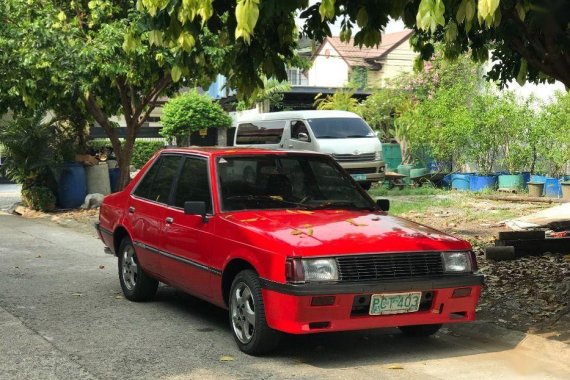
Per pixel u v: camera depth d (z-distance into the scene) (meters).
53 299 8.25
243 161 6.93
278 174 6.94
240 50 7.44
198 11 5.21
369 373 5.50
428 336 6.68
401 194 21.61
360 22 6.70
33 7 17.27
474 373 5.53
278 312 5.50
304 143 21.84
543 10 5.99
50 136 19.77
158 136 41.94
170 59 16.45
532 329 6.58
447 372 5.55
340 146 21.34
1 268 10.45
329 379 5.33
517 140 21.62
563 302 7.32
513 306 7.32
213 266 6.32
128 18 16.88
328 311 5.45
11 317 7.34
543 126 20.55
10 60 16.58
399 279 5.62
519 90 22.83
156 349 6.14
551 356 5.98
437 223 14.62
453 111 22.69
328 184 7.09
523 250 10.12
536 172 21.28
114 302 8.09
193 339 6.48
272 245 5.62
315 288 5.37
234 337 6.11
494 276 8.70
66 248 12.66
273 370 5.55
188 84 19.33
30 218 18.64
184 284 6.96
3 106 19.27
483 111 21.89
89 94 18.06
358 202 7.02
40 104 19.30
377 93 29.34
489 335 6.58
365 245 5.64
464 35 8.48
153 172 7.95
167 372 5.49
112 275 9.88
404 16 6.61
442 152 23.00
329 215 6.46
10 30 16.59
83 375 5.41
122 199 8.34
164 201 7.41
